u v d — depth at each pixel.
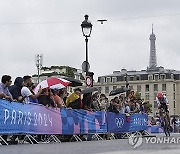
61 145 9.09
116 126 14.83
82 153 6.71
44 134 10.37
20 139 10.03
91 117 12.89
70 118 11.65
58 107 11.43
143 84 127.38
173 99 125.38
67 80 13.38
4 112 8.70
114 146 8.75
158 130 21.23
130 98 17.36
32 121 9.78
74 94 12.52
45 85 11.69
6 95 9.29
